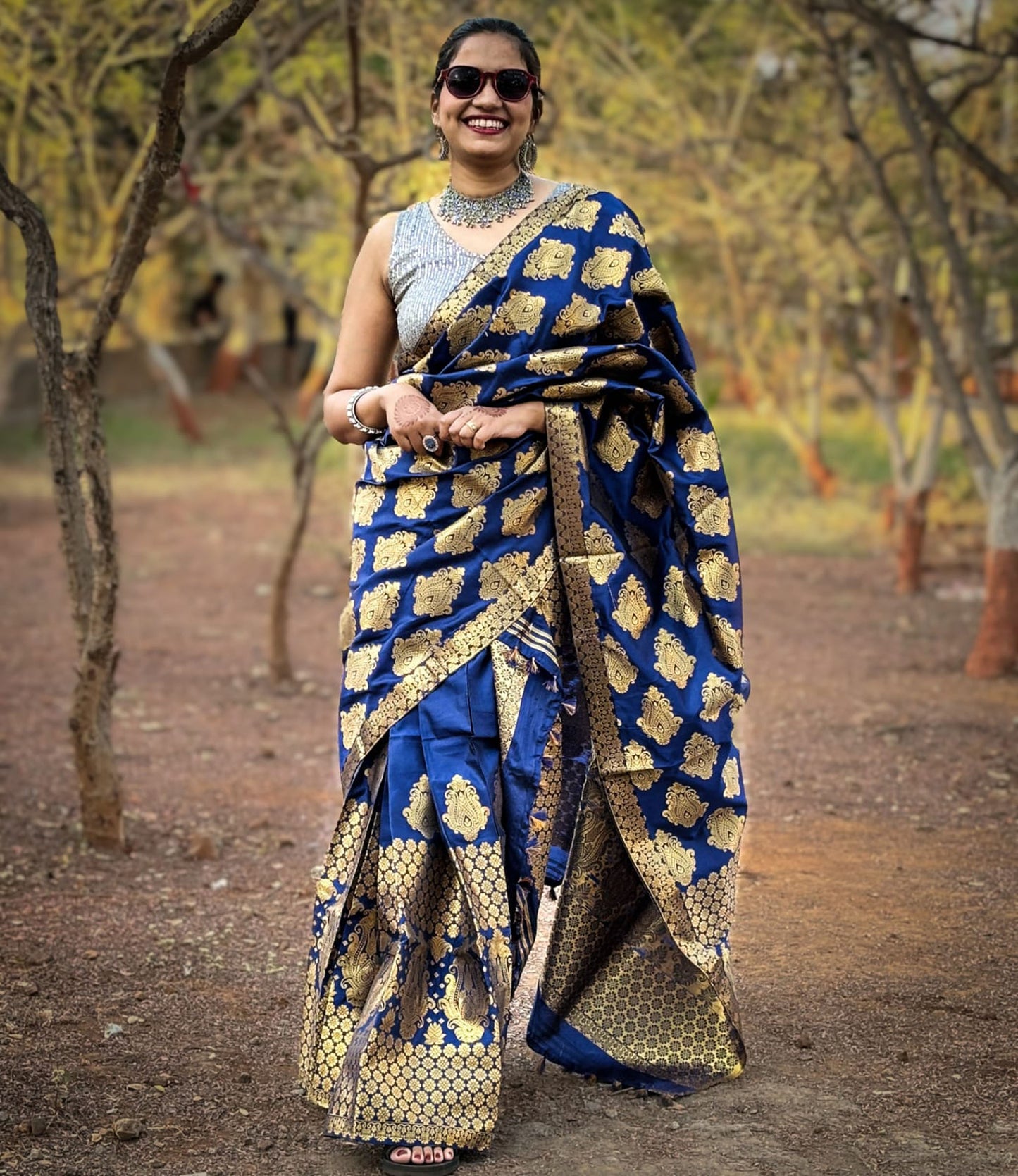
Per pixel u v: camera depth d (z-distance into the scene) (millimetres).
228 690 7621
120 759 6332
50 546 12094
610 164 10984
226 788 5914
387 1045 2938
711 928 3260
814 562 11141
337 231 11305
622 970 3395
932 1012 3717
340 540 12234
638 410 3217
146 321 20000
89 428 4773
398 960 2959
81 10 7180
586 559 3123
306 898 4629
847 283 12242
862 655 8195
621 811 3203
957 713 6855
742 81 11625
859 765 6047
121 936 4285
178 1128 3176
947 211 7445
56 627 9180
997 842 5051
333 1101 2961
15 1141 3096
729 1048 3359
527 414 3064
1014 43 7035
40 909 4496
